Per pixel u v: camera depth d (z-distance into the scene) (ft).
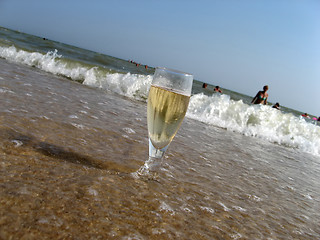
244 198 6.29
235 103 23.38
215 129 18.53
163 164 7.13
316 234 5.32
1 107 7.69
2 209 3.29
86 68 25.67
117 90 23.63
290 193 7.73
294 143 21.44
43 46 48.57
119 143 7.73
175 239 3.83
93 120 9.61
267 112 23.16
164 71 5.12
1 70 15.05
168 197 5.14
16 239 2.89
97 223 3.64
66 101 11.60
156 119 5.24
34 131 6.61
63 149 6.02
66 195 4.09
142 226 3.92
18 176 4.22
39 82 14.82
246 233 4.59
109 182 4.99
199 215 4.79
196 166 7.84
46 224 3.28
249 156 11.73
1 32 55.06
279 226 5.24
